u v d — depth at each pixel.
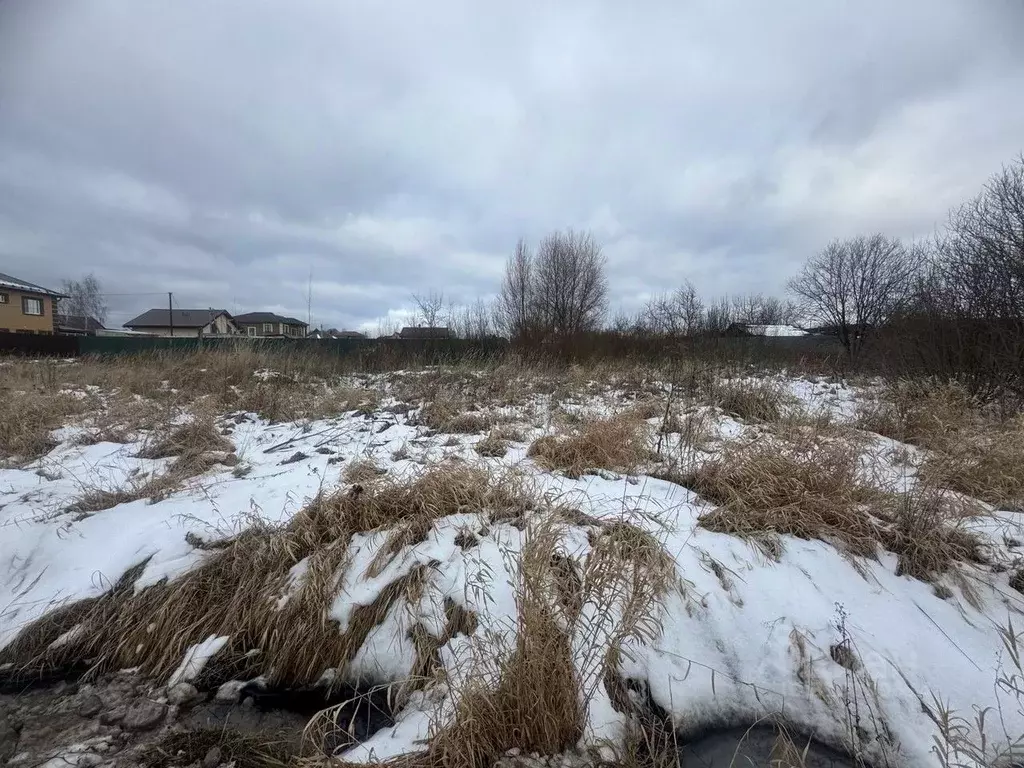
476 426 6.33
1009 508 3.84
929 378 7.04
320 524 3.64
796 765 2.17
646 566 2.85
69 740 2.52
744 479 3.96
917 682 2.46
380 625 3.03
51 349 20.33
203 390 8.68
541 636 2.40
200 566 3.43
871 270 21.56
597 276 25.03
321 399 7.90
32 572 3.51
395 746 2.36
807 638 2.68
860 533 3.34
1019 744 2.19
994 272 7.23
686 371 8.99
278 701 2.81
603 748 2.32
